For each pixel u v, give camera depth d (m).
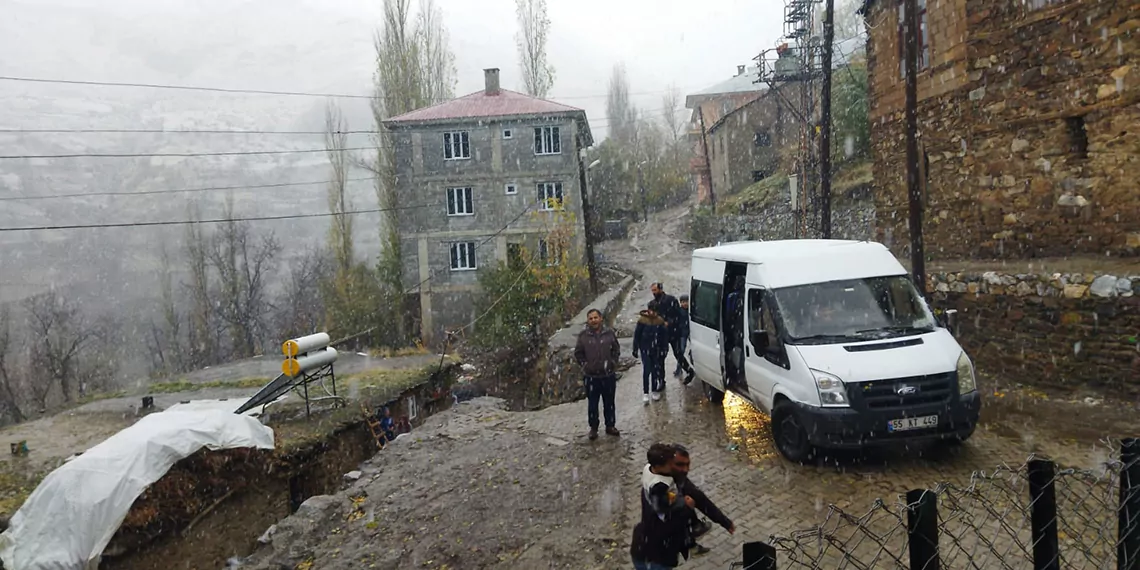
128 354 54.22
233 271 46.81
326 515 7.09
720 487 6.52
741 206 35.16
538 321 25.53
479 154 31.92
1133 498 2.74
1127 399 8.12
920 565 2.25
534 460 8.13
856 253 7.83
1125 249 9.27
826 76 18.36
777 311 7.28
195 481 10.13
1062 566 4.03
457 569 5.66
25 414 42.09
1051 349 9.12
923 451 6.91
